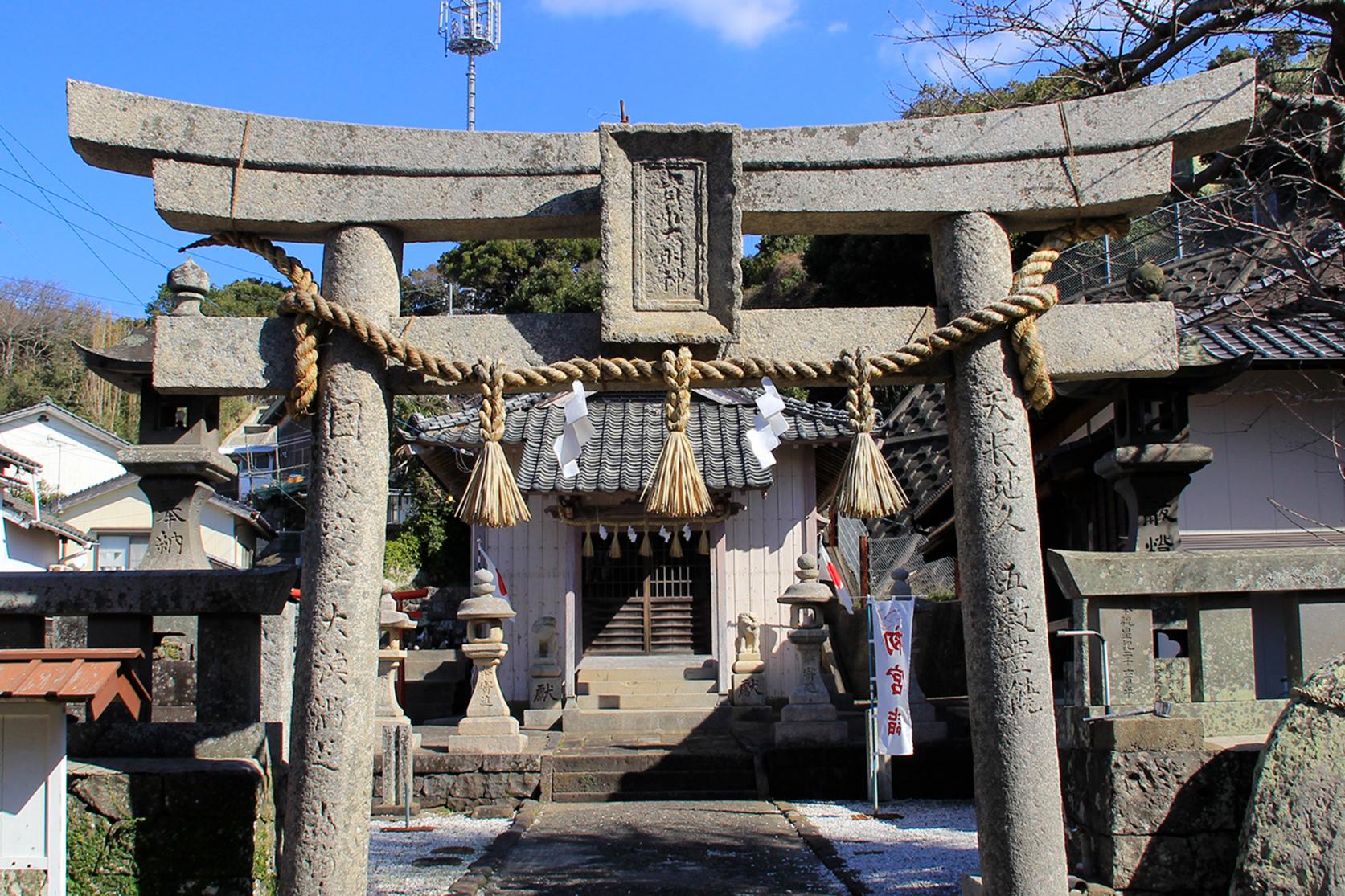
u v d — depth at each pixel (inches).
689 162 200.8
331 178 200.7
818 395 931.3
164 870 201.9
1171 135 200.8
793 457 671.1
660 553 667.4
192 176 197.6
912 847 345.1
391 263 202.8
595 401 695.1
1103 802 208.8
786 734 505.0
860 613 614.2
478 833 385.1
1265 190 382.3
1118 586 226.7
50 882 189.0
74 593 217.5
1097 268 564.7
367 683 191.0
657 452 637.9
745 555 660.7
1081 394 276.2
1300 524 427.5
